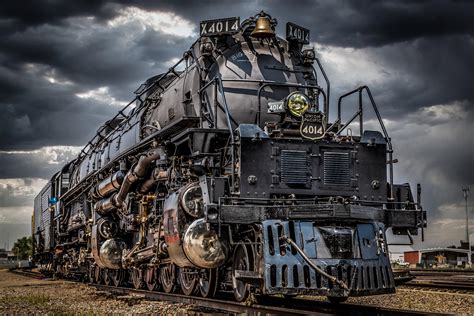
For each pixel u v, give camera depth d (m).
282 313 8.50
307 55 12.41
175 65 13.34
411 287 15.95
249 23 12.34
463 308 11.03
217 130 10.72
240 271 9.05
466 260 61.56
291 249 8.98
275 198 9.72
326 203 9.73
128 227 14.66
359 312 8.77
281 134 9.98
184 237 10.24
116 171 16.16
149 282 14.27
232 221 9.16
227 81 11.66
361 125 10.76
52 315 10.48
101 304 12.08
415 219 10.31
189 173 11.29
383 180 10.40
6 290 18.16
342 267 8.98
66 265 23.72
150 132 14.16
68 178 25.30
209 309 9.83
